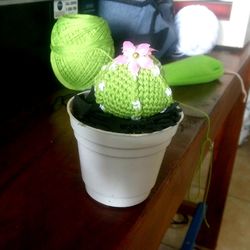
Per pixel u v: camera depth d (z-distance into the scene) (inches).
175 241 29.0
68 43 13.5
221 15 22.9
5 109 13.7
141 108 7.7
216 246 29.7
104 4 18.9
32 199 9.3
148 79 7.7
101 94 8.0
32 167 10.7
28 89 14.9
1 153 11.3
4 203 9.2
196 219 24.3
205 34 20.6
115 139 7.5
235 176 37.8
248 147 43.1
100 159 8.1
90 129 7.6
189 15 20.8
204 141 14.3
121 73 7.7
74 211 8.9
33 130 12.8
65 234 8.2
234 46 23.4
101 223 8.6
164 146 8.4
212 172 27.6
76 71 14.1
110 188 8.6
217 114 15.7
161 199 10.1
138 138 7.5
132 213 9.0
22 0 13.2
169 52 20.4
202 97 15.9
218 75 17.7
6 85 13.7
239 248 29.5
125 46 8.0
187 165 12.6
